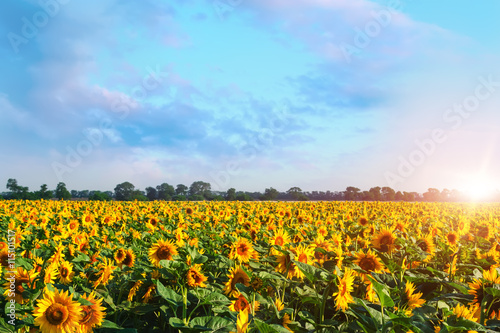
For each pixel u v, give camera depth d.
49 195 56.41
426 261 9.55
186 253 7.37
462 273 8.95
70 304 4.52
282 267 7.39
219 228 17.53
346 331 5.79
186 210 24.95
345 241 12.77
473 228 18.03
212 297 5.66
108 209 28.56
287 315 5.97
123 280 7.65
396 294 6.69
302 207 37.25
